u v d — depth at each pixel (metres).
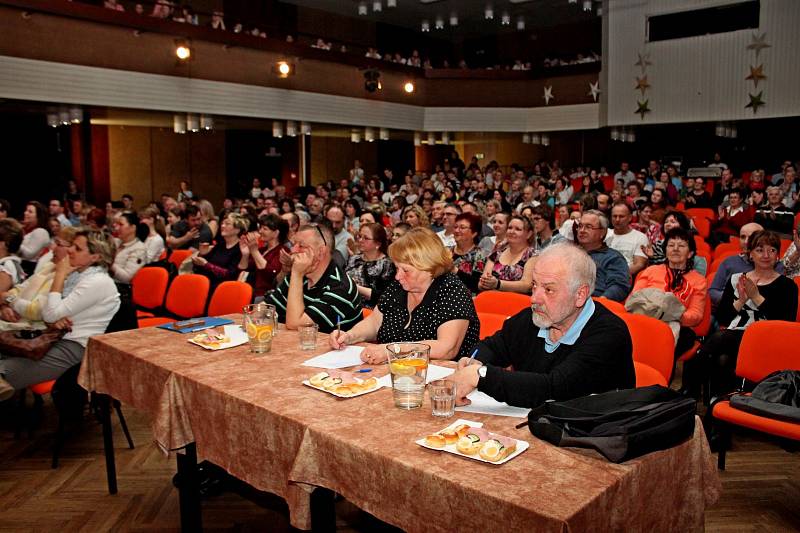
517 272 4.31
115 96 10.21
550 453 1.54
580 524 1.26
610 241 5.26
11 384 3.31
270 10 16.17
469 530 1.37
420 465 1.47
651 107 14.17
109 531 2.67
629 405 1.63
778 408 2.64
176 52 10.91
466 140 18.61
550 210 5.30
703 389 3.83
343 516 2.73
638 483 1.48
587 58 16.14
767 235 3.57
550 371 2.02
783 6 12.55
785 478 3.03
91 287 3.47
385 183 16.11
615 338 1.95
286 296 3.16
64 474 3.19
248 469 1.94
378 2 15.27
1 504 2.89
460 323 2.46
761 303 3.55
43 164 13.52
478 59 20.44
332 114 13.59
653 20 14.01
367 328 2.67
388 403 1.90
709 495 1.75
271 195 14.42
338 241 5.84
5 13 8.91
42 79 9.36
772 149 15.37
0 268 3.73
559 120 15.43
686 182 13.11
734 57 13.16
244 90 12.00
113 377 2.57
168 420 2.18
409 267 2.51
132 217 5.47
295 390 2.01
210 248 5.72
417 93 15.42
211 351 2.48
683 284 3.84
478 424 1.73
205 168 16.06
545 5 16.64
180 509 2.59
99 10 9.77
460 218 4.64
